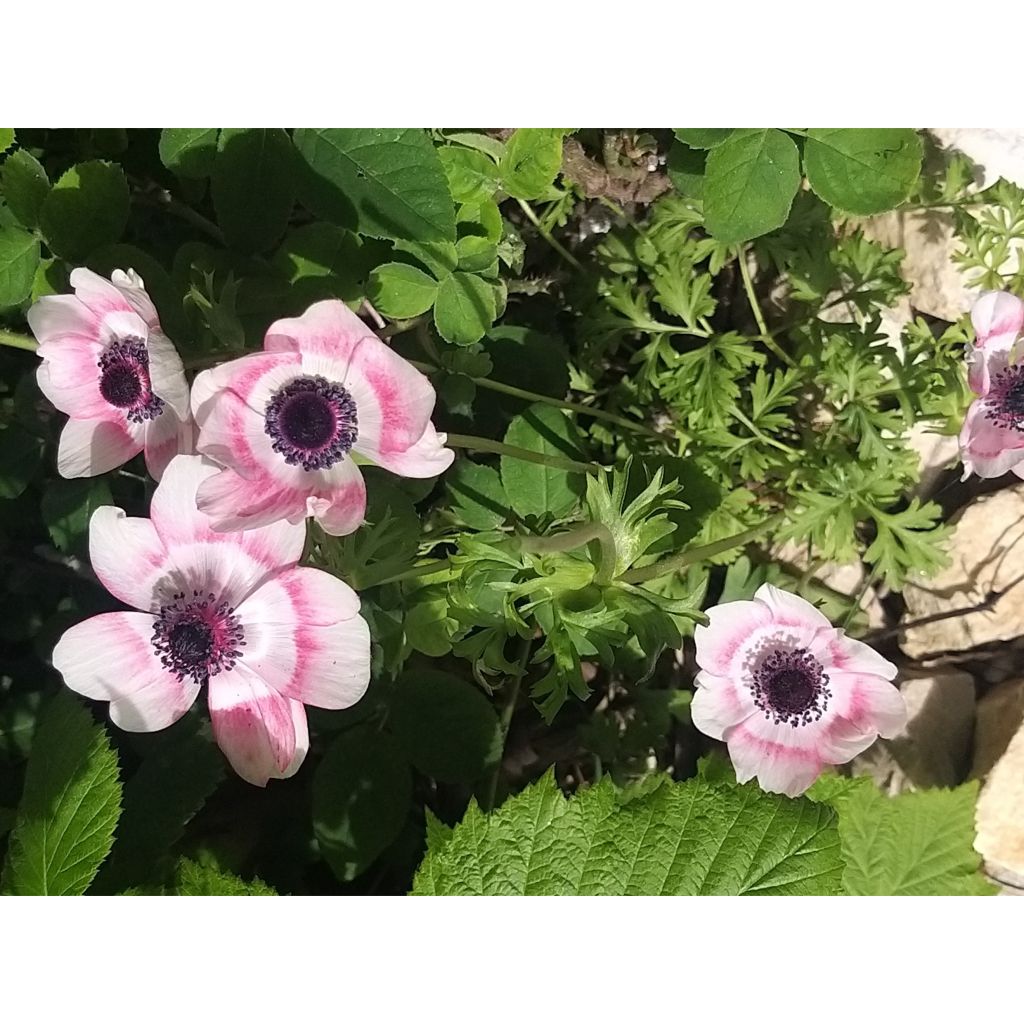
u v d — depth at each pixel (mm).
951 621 381
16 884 267
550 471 325
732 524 359
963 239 356
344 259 303
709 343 353
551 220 354
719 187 301
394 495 309
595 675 375
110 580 261
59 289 297
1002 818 366
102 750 272
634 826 278
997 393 316
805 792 326
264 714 266
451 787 354
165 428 265
